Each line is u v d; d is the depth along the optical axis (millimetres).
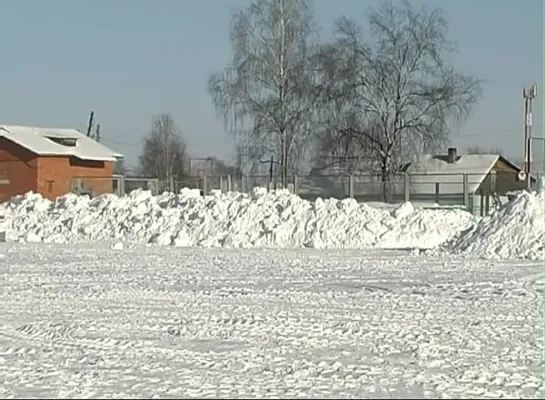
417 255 30938
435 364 12070
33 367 12109
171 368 11930
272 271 25578
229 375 11445
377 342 13820
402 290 20750
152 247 35969
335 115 64750
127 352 13156
